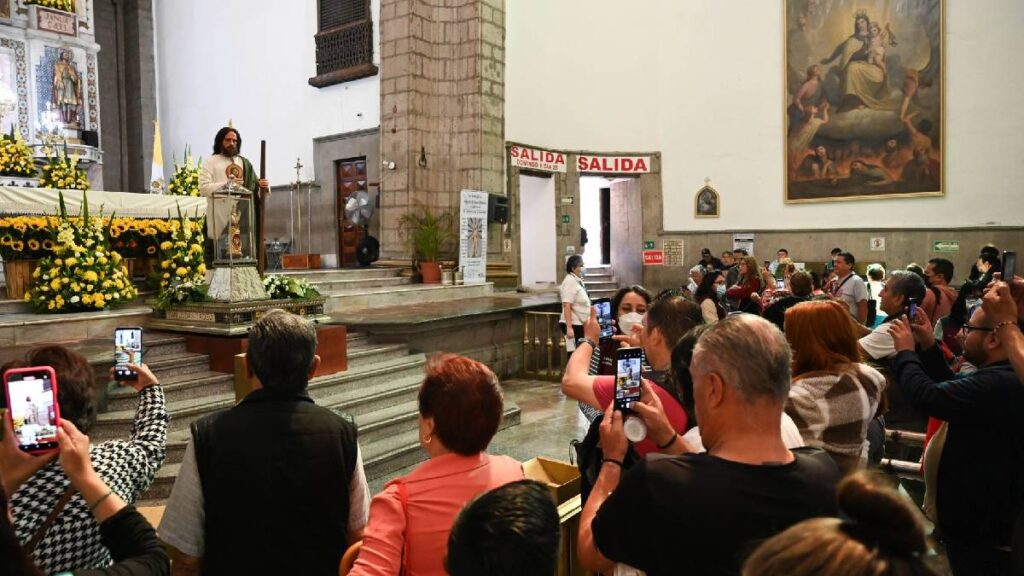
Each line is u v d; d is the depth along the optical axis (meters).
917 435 4.82
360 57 14.64
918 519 1.02
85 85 15.55
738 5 16.66
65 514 1.89
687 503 1.59
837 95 15.70
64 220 7.46
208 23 18.08
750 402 1.70
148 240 8.73
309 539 2.34
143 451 2.25
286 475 2.31
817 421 2.58
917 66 14.91
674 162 17.47
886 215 15.34
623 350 2.11
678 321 2.69
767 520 1.57
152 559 1.69
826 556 0.94
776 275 14.70
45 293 7.26
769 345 1.72
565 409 8.73
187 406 5.95
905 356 3.03
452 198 14.32
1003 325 2.68
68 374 2.10
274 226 16.92
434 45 14.25
